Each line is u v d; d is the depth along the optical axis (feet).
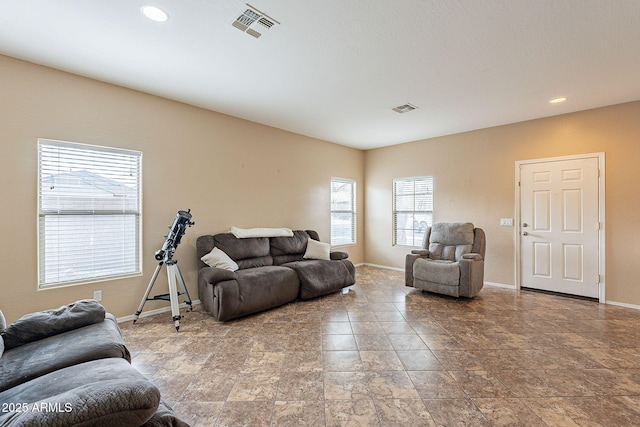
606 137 12.37
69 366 4.66
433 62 8.82
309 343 8.75
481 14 6.63
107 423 3.05
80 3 6.24
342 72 9.48
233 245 12.59
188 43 7.83
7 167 8.37
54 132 9.09
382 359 7.80
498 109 12.82
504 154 15.06
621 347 8.41
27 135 8.66
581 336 9.16
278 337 9.18
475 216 16.02
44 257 9.04
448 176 17.07
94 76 9.67
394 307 12.06
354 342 8.82
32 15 6.63
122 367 4.57
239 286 10.58
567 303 12.41
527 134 14.35
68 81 9.36
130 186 10.75
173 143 11.76
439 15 6.68
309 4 6.34
